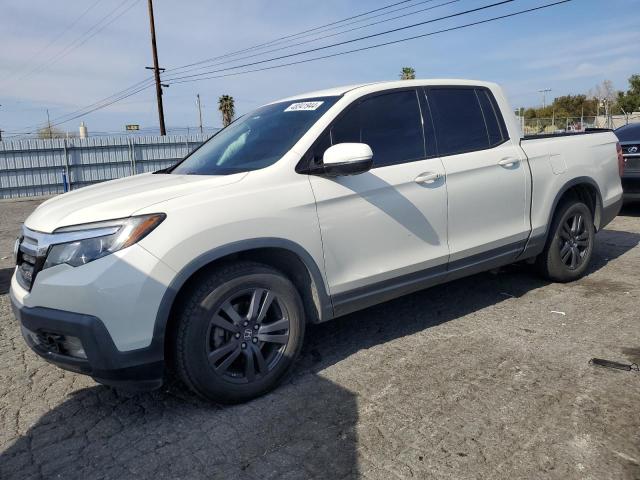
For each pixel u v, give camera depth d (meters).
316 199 3.34
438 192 3.89
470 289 5.10
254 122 4.14
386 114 3.86
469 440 2.69
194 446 2.77
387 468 2.51
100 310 2.71
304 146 3.43
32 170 19.94
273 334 3.24
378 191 3.60
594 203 5.27
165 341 3.02
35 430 3.01
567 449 2.57
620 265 5.69
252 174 3.26
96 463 2.68
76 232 2.83
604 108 64.12
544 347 3.74
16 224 12.07
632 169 8.09
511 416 2.88
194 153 4.43
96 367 2.77
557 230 4.89
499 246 4.33
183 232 2.88
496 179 4.26
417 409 3.01
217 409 3.14
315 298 3.42
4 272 6.79
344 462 2.57
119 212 2.87
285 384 3.39
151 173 4.27
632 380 3.20
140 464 2.65
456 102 4.28
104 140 20.88
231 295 3.04
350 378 3.43
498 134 4.45
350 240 3.49
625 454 2.52
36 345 3.03
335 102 3.69
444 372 3.43
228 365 3.07
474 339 3.94
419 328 4.21
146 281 2.77
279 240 3.18
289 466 2.57
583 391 3.10
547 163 4.70
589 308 4.46
